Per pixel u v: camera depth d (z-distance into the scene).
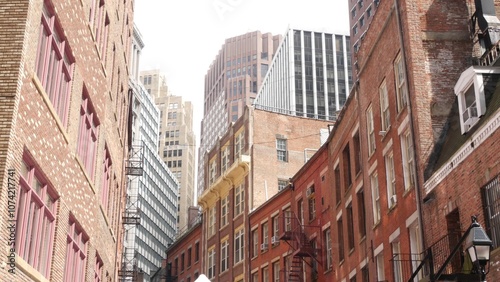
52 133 16.09
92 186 22.25
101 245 26.39
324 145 39.38
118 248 35.47
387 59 28.14
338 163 36.69
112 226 31.19
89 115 22.45
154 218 145.75
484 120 19.38
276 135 54.50
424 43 25.17
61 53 17.30
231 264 53.28
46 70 15.69
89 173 22.59
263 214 49.28
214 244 57.78
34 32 14.01
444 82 24.61
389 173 27.77
